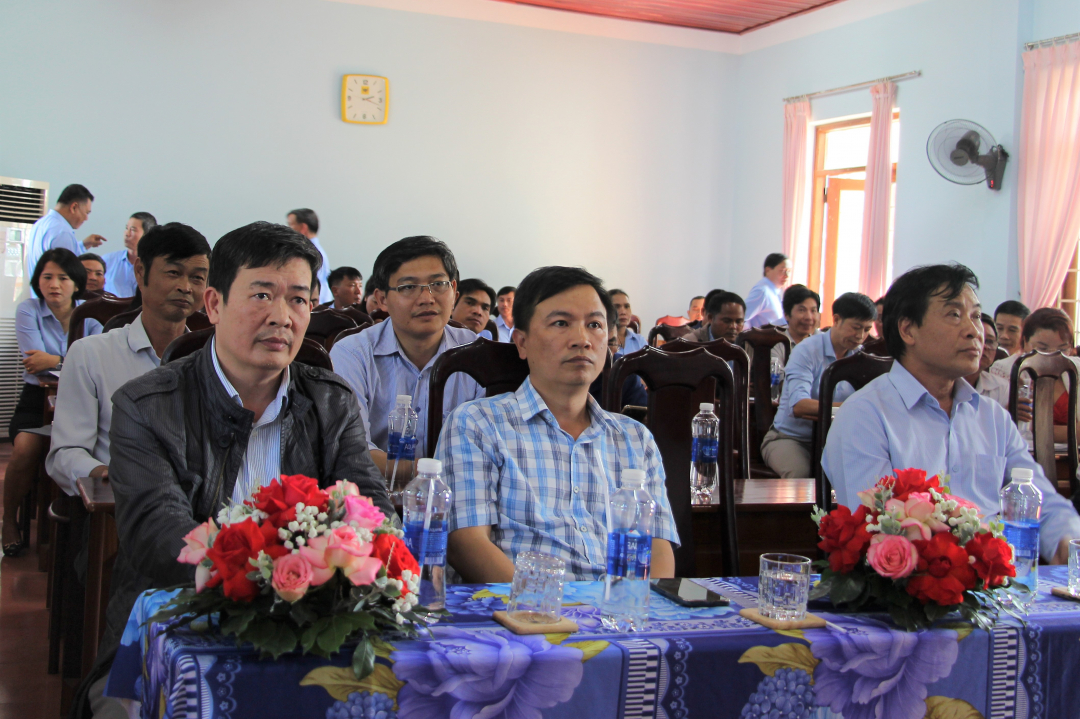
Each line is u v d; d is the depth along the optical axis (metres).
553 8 8.53
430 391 1.99
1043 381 3.28
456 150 8.31
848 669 1.17
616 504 1.21
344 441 1.62
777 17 8.73
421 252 2.36
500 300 6.80
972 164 6.72
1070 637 1.28
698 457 2.80
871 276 7.81
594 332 1.74
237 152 7.57
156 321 2.25
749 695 1.12
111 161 7.17
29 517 3.51
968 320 1.91
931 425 1.99
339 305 6.21
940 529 1.27
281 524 1.04
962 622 1.25
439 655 1.02
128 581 1.48
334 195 7.92
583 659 1.06
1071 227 6.48
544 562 1.20
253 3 7.55
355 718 0.98
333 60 7.84
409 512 1.24
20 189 5.95
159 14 7.24
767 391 4.39
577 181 8.80
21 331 4.49
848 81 8.15
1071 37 6.37
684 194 9.25
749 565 2.40
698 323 7.14
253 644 0.98
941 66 7.30
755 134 9.18
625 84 8.92
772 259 7.77
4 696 2.18
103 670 1.44
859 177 8.38
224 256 1.49
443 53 8.21
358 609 1.02
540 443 1.73
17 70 6.84
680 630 1.17
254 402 1.56
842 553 1.30
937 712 1.22
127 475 1.42
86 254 5.80
